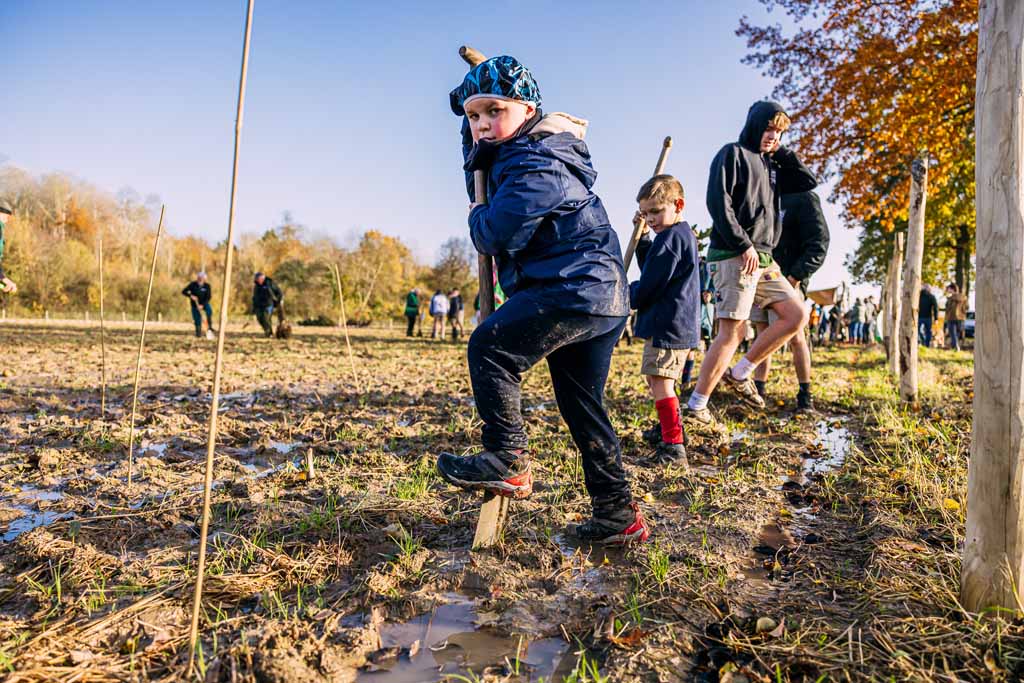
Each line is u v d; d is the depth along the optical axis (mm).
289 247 65688
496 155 2508
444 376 9312
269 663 1865
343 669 1915
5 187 46719
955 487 3299
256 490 3402
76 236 53031
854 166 17141
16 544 2676
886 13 16109
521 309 2418
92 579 2389
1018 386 1979
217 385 1839
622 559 2664
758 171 4969
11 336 17656
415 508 3133
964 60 15211
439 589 2404
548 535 2855
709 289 10273
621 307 2514
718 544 2793
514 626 2172
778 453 4422
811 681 1856
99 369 9430
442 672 1930
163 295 45344
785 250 6008
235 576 2402
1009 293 1965
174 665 1884
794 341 6074
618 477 2752
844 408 6336
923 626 2066
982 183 2012
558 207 2379
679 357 4051
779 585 2436
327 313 44375
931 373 9031
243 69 1743
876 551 2646
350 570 2523
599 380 2652
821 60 17219
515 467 2551
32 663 1876
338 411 5941
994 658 1898
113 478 3646
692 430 4879
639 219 4219
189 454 4266
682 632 2100
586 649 2047
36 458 4023
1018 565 2025
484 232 2373
